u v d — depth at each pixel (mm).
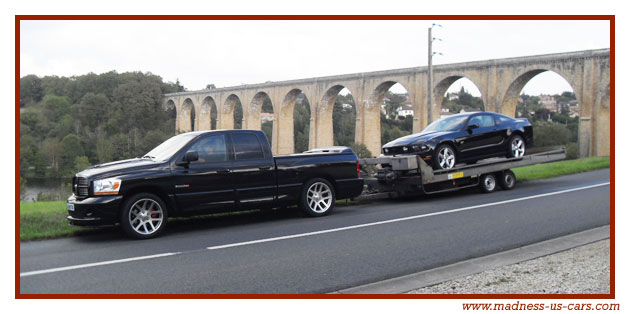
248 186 8992
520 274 5801
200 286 5426
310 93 61344
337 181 10070
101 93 111375
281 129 67375
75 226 8555
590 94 35656
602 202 10484
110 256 6719
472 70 42562
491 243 7277
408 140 12133
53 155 75938
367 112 53312
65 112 99938
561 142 73562
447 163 12023
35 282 5574
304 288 5359
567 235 7695
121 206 7852
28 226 8281
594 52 35188
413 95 47531
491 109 41281
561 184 13844
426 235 7855
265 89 69875
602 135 35688
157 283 5527
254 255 6719
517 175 15750
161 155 8641
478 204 10859
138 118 108188
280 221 9406
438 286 5434
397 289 5336
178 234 8281
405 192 12086
